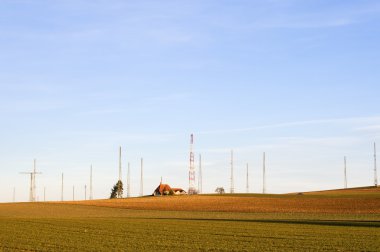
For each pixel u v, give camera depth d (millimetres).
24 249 46125
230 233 59625
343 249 45938
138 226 68750
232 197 153125
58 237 55250
